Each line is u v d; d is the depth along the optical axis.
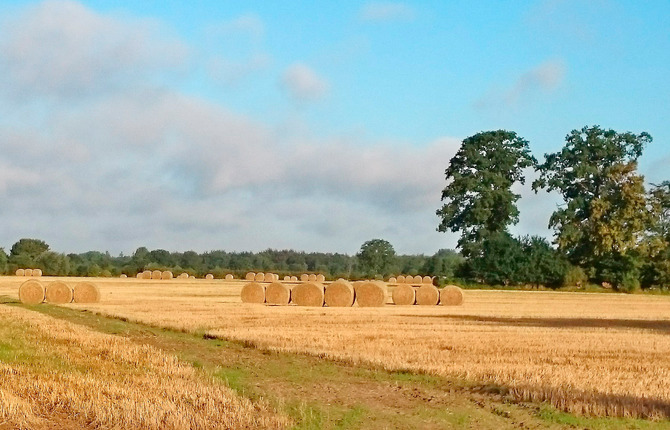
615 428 12.95
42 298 43.94
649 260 81.81
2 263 106.75
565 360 20.11
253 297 43.94
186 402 14.13
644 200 83.62
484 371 18.02
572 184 90.12
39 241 121.06
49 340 23.23
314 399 15.18
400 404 14.80
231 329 27.62
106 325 30.20
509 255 82.31
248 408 13.78
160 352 20.77
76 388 14.99
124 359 19.31
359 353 21.08
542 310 43.66
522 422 13.38
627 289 79.25
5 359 18.97
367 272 145.00
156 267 111.25
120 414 13.07
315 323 30.45
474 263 83.50
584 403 14.27
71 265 113.81
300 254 180.88
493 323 32.25
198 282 81.12
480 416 13.81
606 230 81.81
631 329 30.20
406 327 29.03
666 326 32.34
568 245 84.94
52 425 12.57
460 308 44.12
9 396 13.99
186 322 30.38
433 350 21.88
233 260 166.38
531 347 22.84
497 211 87.38
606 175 86.56
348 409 14.28
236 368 19.08
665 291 79.44
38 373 16.67
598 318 37.41
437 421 13.45
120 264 147.75
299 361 20.38
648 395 15.12
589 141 89.19
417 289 47.41
